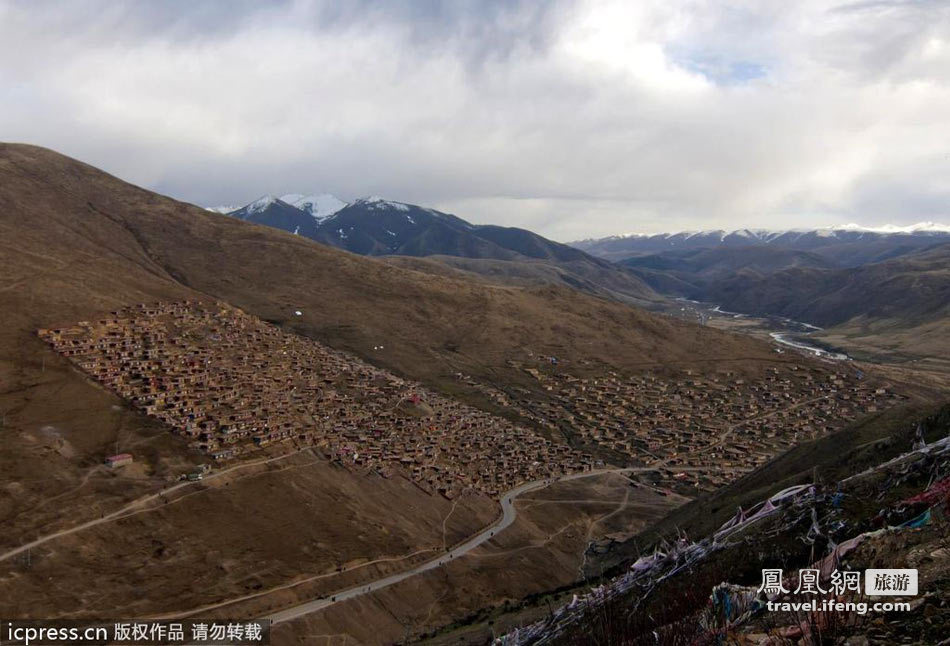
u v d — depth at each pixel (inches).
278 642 2965.1
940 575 529.3
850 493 1210.0
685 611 828.6
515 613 3174.2
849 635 477.7
